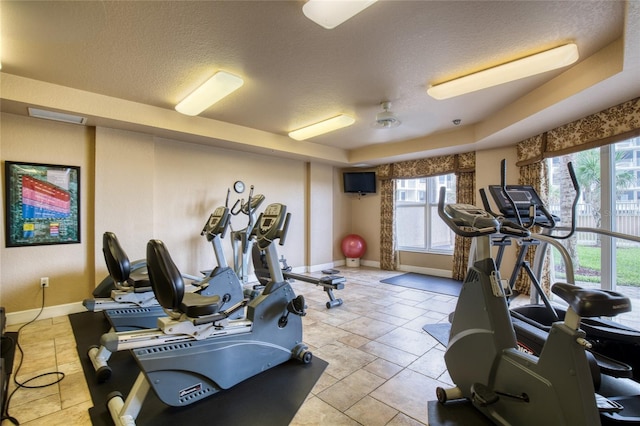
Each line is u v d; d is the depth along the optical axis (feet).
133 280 9.46
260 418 6.17
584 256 11.82
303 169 20.59
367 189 22.30
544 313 8.48
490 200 16.08
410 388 7.23
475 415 6.23
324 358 8.68
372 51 8.12
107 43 7.72
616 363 5.97
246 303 8.23
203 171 15.71
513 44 7.76
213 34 7.34
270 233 8.39
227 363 6.97
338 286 13.20
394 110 12.73
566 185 12.60
